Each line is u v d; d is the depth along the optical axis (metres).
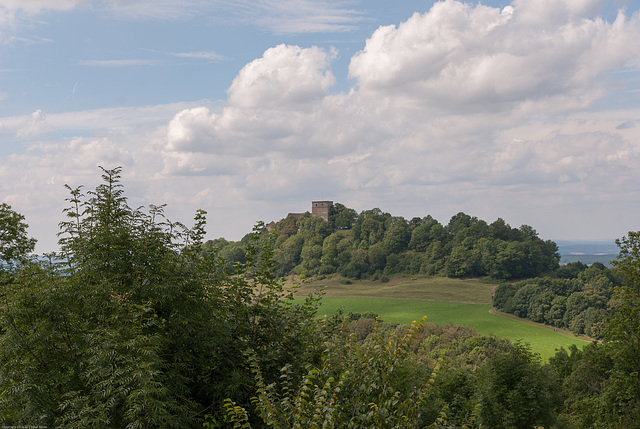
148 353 8.67
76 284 10.07
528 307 121.81
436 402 14.55
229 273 13.09
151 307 10.30
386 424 7.11
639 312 27.88
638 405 26.98
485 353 76.25
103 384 8.42
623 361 28.33
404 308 137.25
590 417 30.53
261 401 7.30
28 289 9.60
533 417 23.61
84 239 10.79
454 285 162.75
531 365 25.12
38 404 8.78
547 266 173.25
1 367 9.01
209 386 11.41
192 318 10.74
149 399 8.09
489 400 23.94
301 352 12.20
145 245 11.17
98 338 8.90
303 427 6.79
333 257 187.38
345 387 7.75
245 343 12.20
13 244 24.95
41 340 9.20
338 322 11.60
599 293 110.31
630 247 29.08
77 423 7.77
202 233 12.94
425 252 192.38
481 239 176.50
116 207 11.49
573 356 56.34
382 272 183.88
